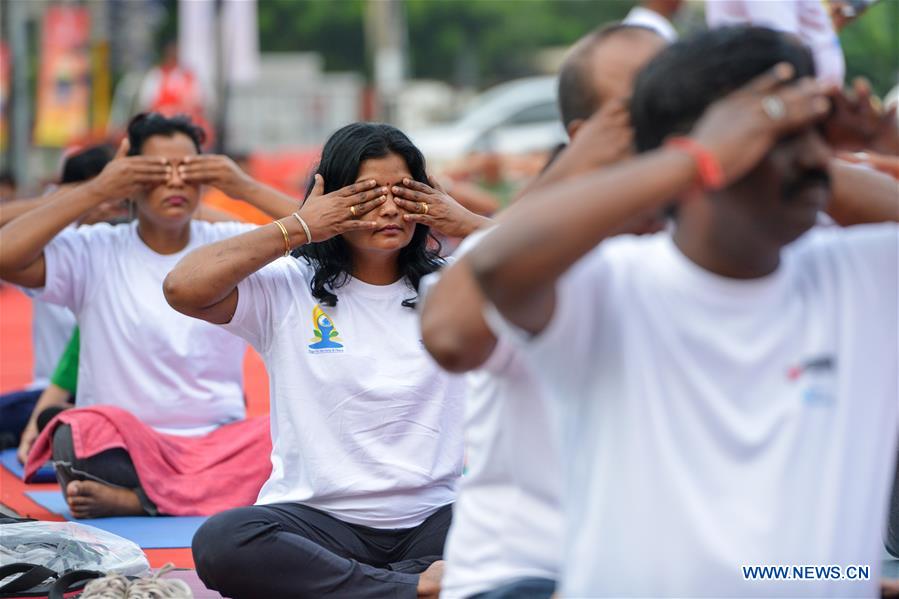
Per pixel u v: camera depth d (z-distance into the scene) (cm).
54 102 4234
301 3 8312
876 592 477
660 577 446
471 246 475
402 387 795
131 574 830
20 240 1056
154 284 1116
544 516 520
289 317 800
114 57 4800
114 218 1276
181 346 1111
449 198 812
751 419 450
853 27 2986
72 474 1045
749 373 449
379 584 743
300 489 791
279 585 741
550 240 409
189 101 3859
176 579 760
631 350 446
